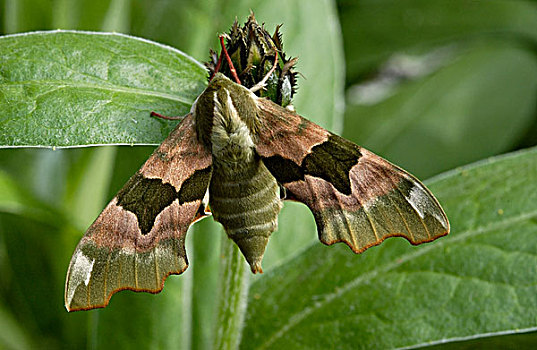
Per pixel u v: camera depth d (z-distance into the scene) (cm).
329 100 39
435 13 49
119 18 40
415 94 52
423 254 35
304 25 38
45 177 41
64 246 39
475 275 34
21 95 31
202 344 37
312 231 39
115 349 37
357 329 34
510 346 36
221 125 31
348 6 50
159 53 32
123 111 32
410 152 50
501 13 49
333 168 31
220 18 38
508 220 34
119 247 30
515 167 35
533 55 52
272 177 31
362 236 30
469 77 53
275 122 31
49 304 39
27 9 40
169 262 31
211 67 32
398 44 49
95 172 40
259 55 32
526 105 51
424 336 34
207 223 38
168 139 31
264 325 35
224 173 31
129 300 37
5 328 38
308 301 35
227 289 33
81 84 32
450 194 35
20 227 39
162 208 31
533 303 34
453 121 51
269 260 38
